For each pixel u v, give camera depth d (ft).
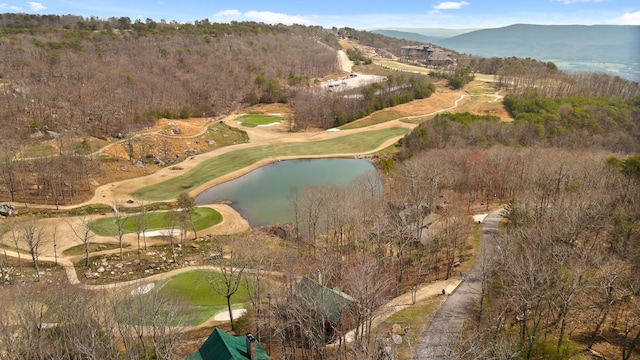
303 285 190.19
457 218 267.80
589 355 149.69
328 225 286.46
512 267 175.63
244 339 163.84
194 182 406.00
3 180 342.03
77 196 352.28
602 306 171.32
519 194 313.12
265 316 187.93
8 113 437.58
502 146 393.70
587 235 211.20
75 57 638.12
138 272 254.06
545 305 173.37
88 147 406.21
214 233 313.12
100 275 248.11
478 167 355.36
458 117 500.74
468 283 218.18
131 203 354.33
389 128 593.01
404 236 258.98
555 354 140.87
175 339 168.04
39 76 549.13
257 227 326.65
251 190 395.75
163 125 510.99
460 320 182.70
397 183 377.09
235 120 605.31
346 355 163.63
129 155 433.48
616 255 204.33
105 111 492.54
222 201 371.76
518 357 140.67
